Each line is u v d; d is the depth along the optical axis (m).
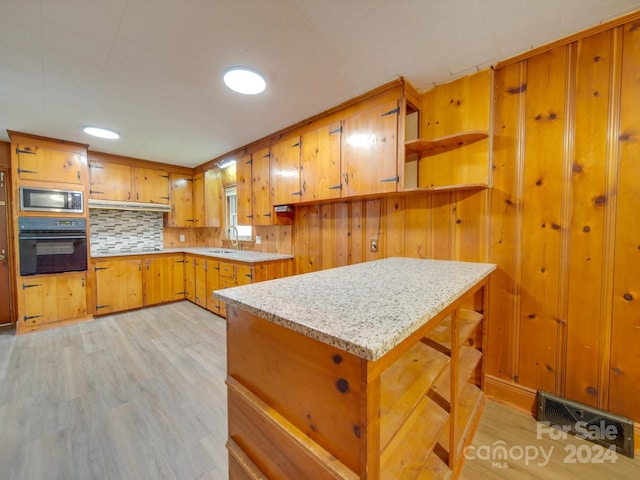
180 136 3.05
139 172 4.05
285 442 0.86
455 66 1.78
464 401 1.66
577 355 1.57
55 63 1.69
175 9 1.28
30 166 2.99
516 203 1.75
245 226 4.04
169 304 4.16
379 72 1.83
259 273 2.98
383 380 1.01
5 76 1.83
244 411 1.03
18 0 1.20
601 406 1.50
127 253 3.77
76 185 3.28
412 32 1.46
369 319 0.74
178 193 4.48
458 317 1.13
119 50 1.57
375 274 1.42
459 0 1.25
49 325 3.14
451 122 1.96
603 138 1.47
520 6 1.29
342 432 0.69
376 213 2.42
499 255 1.82
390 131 1.99
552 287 1.64
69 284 3.27
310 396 0.78
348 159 2.26
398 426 0.79
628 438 1.41
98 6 1.25
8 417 1.67
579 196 1.55
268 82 1.93
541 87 1.65
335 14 1.32
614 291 1.46
